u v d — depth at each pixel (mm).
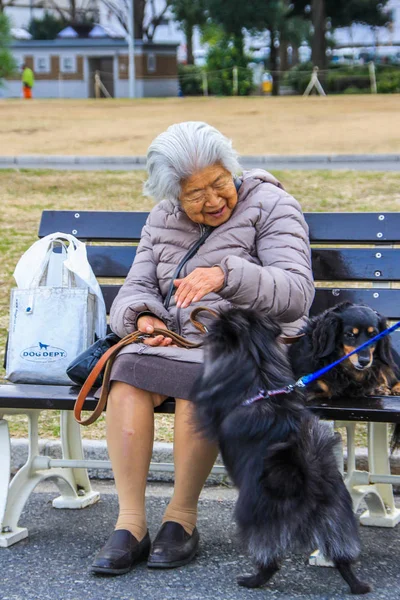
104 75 56688
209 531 5176
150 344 4770
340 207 12164
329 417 4500
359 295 5660
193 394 4426
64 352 5180
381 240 5730
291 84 45344
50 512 5531
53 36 67562
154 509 5578
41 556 4824
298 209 5234
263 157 18656
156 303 5125
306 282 4891
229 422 4188
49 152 20484
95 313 5371
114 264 6016
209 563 4699
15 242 11023
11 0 68688
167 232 5305
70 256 5371
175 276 5180
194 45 63219
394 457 5965
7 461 5062
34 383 5262
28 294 5246
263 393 4199
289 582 4465
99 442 6293
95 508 5609
